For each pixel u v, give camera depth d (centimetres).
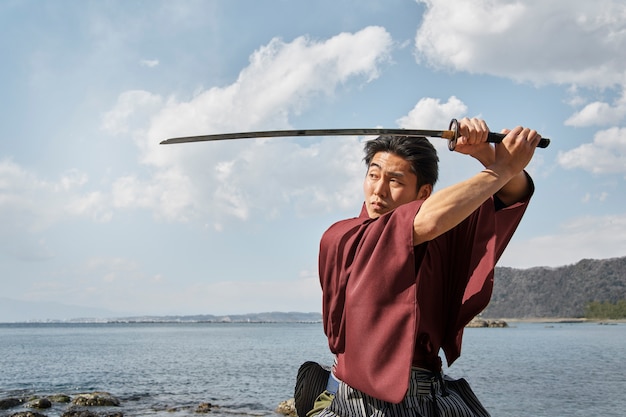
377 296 220
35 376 3186
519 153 228
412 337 213
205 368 3641
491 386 2661
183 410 1908
